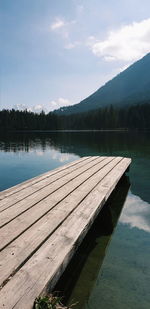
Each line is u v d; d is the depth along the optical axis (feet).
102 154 46.01
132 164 35.06
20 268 7.09
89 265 10.72
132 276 9.91
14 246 8.18
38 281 6.59
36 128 257.96
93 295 8.84
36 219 10.37
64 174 19.92
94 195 14.05
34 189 15.11
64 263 7.72
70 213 11.25
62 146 63.67
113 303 8.43
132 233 13.76
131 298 8.67
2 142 81.71
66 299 8.65
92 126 273.54
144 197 20.31
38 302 5.98
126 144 68.90
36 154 47.34
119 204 18.63
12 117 252.42
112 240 12.96
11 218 10.39
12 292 6.13
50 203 12.49
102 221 14.65
